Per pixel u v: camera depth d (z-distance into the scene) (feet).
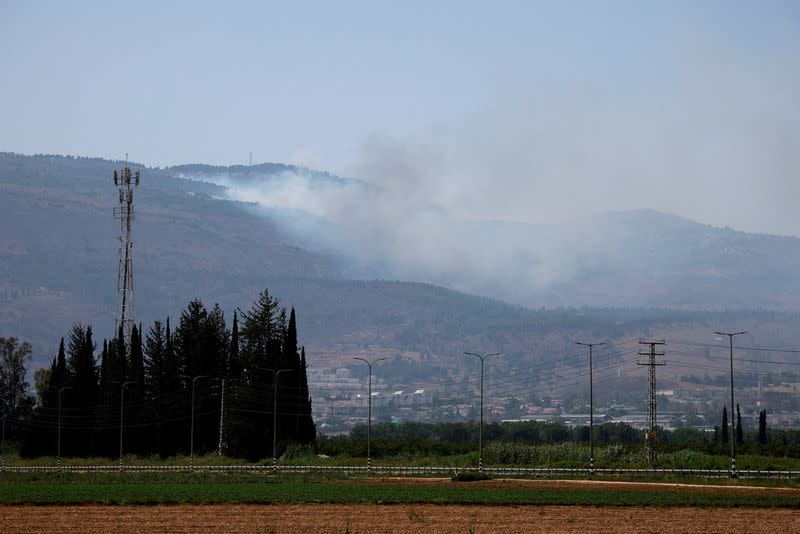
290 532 558.56
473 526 583.99
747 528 584.40
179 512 645.51
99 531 563.07
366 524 590.14
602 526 587.27
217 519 611.47
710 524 599.16
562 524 593.83
